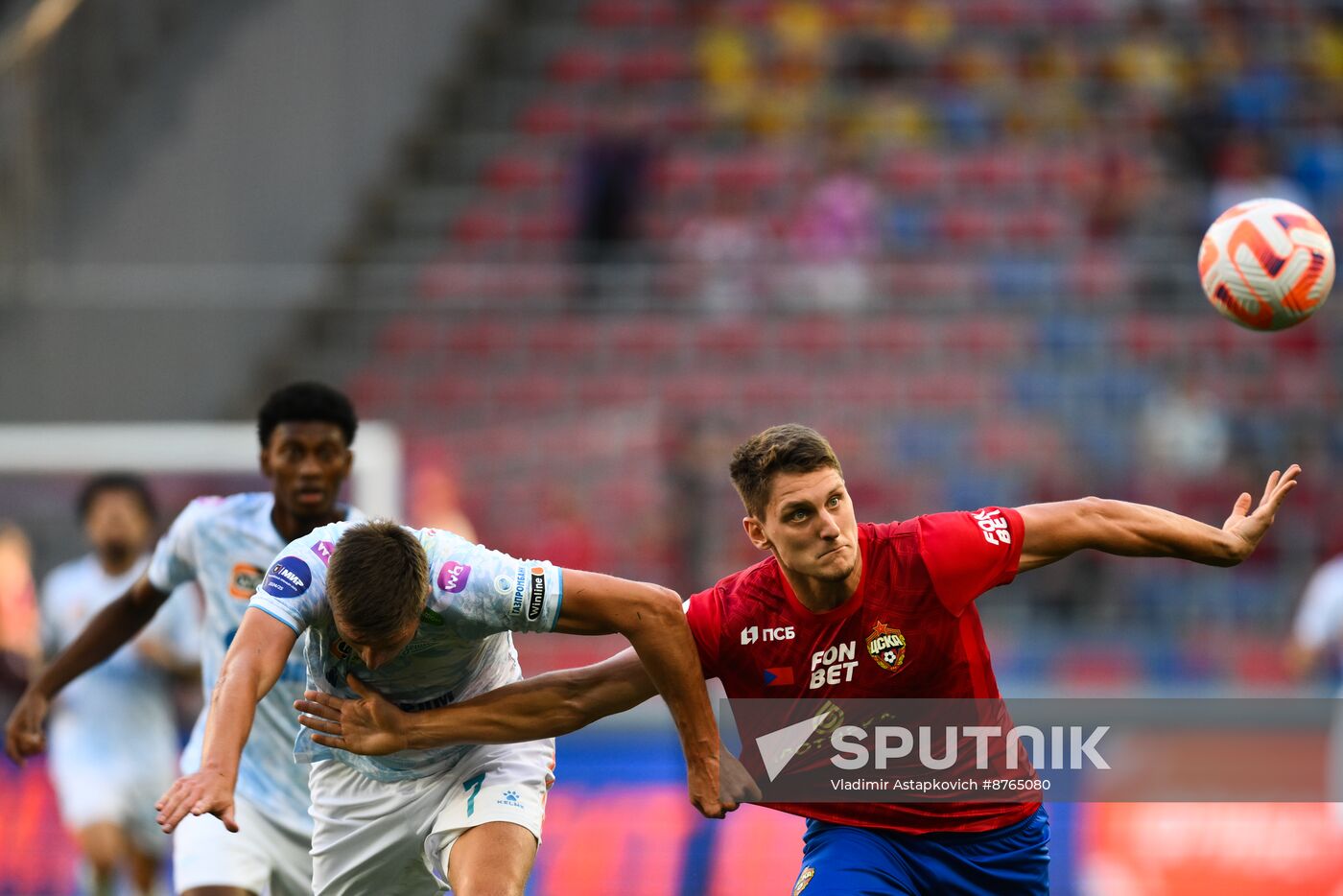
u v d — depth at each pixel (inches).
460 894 668.7
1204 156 2069.4
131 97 1806.1
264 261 1910.7
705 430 1576.0
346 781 729.0
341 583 600.1
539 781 725.3
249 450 1471.5
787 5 2320.4
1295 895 1179.9
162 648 1204.5
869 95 2187.5
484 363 1792.6
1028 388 1641.2
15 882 1266.0
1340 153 2076.8
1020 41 2237.9
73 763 1205.7
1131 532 651.5
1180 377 1627.7
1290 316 681.6
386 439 1406.3
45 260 1695.4
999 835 674.2
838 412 1638.8
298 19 1995.6
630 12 2348.7
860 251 1955.0
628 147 2007.9
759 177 2082.9
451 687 687.7
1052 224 2004.2
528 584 629.0
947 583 645.9
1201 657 1456.7
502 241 2081.7
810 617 649.0
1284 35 2244.1
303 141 1984.5
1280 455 1589.6
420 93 2215.8
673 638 631.8
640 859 1213.1
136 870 1232.2
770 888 1202.0
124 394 1668.3
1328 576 1350.9
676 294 1776.6
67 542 1449.3
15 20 1802.4
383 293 1841.8
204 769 571.8
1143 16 2262.6
